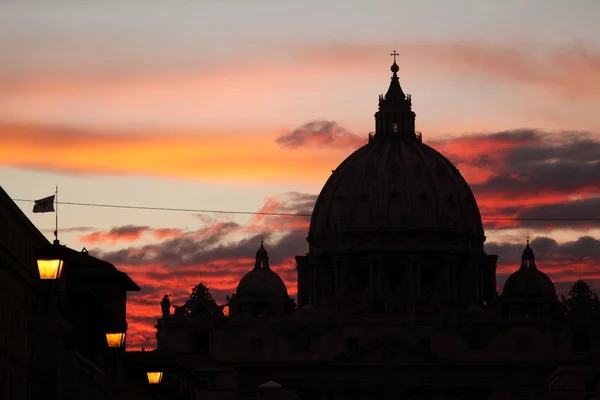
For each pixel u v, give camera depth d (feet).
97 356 461.37
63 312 409.28
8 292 350.43
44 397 377.09
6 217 350.43
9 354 349.41
